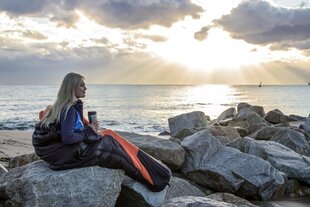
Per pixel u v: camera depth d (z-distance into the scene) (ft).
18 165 33.55
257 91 565.53
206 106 202.59
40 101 233.35
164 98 304.91
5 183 21.49
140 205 21.83
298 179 33.47
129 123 113.70
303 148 44.37
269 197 30.53
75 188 19.99
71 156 20.06
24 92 427.33
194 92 496.23
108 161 20.70
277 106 211.41
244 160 31.17
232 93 463.01
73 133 19.51
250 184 29.43
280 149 37.83
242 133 58.85
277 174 30.71
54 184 19.88
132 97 317.83
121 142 21.57
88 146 20.29
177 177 30.86
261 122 66.85
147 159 21.90
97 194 20.22
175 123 64.28
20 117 127.85
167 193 25.89
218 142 33.35
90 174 20.39
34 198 19.56
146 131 93.86
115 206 22.75
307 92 517.96
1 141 61.26
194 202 20.49
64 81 20.06
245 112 69.77
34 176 20.45
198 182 31.53
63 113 19.57
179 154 31.24
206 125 64.08
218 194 26.53
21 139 66.18
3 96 307.58
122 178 21.24
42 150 20.36
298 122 78.69
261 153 36.94
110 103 222.48
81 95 20.31
